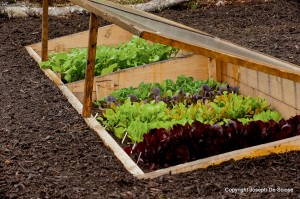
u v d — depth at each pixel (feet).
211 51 18.70
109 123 25.71
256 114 26.12
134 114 25.73
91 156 22.03
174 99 27.99
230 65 30.12
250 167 20.21
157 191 18.72
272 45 36.94
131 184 19.36
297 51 35.01
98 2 26.00
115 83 30.32
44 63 33.73
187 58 31.12
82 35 38.40
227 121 24.72
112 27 38.24
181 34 23.17
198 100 27.76
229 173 19.86
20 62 35.76
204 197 18.17
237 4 52.01
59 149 22.71
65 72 32.19
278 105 26.58
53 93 29.58
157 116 25.45
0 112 27.12
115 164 21.27
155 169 21.43
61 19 47.50
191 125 23.50
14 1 53.31
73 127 25.03
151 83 30.55
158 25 23.58
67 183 19.62
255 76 28.02
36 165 21.24
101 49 34.35
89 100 25.82
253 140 22.22
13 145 23.12
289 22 45.19
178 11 51.21
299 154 20.97
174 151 21.70
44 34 34.19
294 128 22.91
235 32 42.29
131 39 37.83
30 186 19.39
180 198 18.19
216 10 50.31
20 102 28.45
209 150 21.75
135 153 22.40
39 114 26.71
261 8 49.80
